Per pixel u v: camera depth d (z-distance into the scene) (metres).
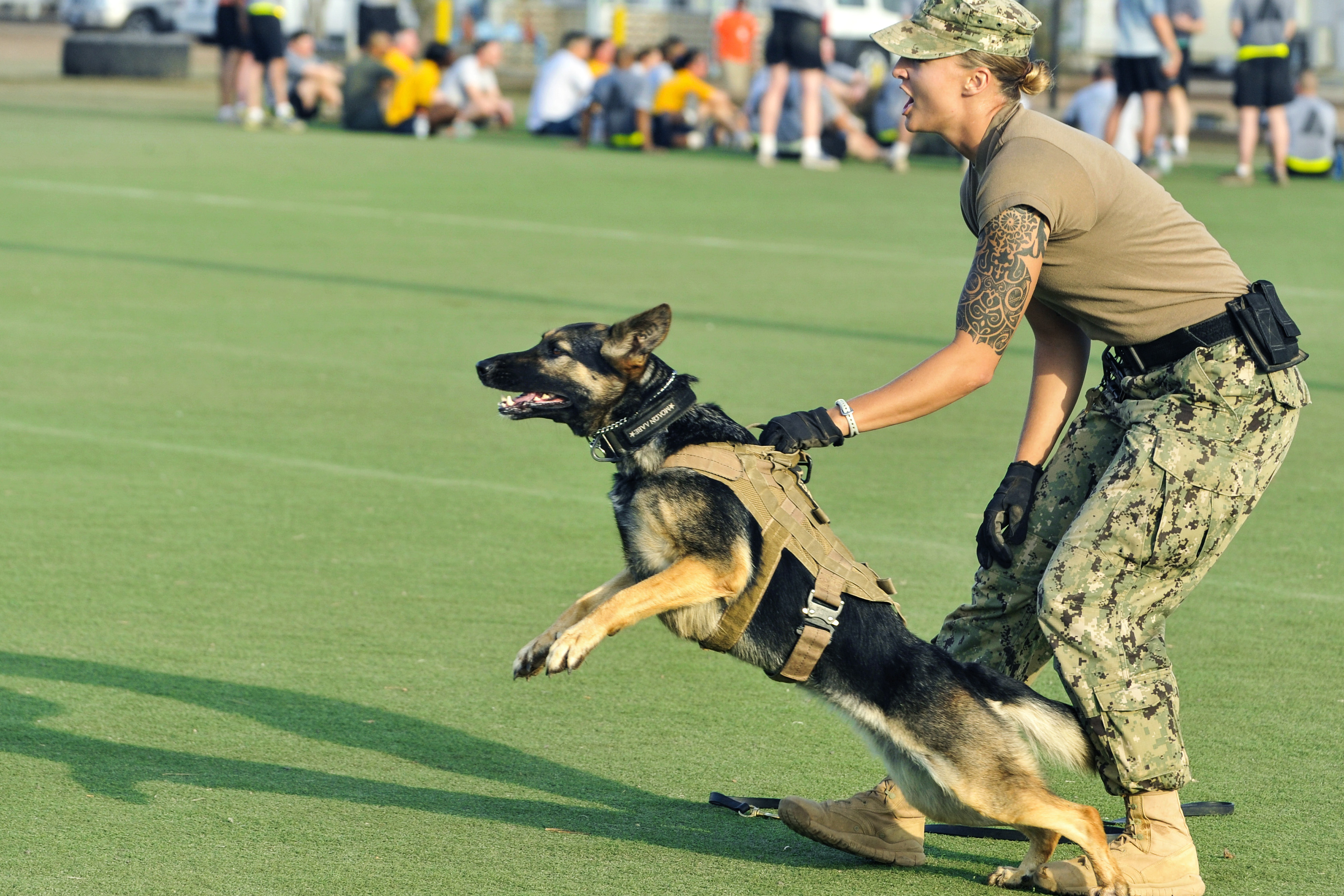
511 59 79.19
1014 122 6.01
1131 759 5.89
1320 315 18.84
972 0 5.96
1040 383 6.63
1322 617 9.08
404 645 8.41
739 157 38.19
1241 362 5.82
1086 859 6.08
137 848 6.00
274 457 12.08
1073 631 5.86
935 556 10.03
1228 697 7.88
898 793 6.34
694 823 6.52
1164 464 5.81
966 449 12.86
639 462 6.25
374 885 5.75
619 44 48.53
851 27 47.97
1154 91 31.78
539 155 36.69
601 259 22.14
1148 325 5.91
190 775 6.77
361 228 24.36
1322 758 7.19
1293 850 6.31
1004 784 5.75
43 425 12.77
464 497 11.21
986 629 6.55
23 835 6.08
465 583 9.40
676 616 6.28
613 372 6.33
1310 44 49.03
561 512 10.92
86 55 55.16
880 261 22.83
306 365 15.22
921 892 6.03
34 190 27.11
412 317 17.62
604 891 5.80
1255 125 32.62
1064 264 5.93
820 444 6.03
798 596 6.00
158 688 7.73
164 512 10.59
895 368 15.43
